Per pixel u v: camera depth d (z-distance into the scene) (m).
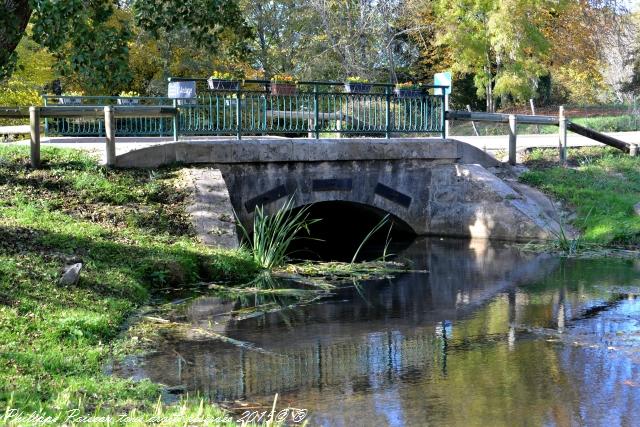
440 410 6.65
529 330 9.33
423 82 39.53
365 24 34.94
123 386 6.82
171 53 31.47
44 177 13.19
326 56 35.09
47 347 7.54
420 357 8.20
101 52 10.09
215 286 11.30
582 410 6.66
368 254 15.31
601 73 43.75
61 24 9.28
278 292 11.20
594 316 10.01
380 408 6.69
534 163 18.73
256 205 14.98
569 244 15.25
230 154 14.70
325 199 15.95
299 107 17.25
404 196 17.06
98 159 14.06
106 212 12.59
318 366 7.84
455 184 17.16
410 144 16.91
